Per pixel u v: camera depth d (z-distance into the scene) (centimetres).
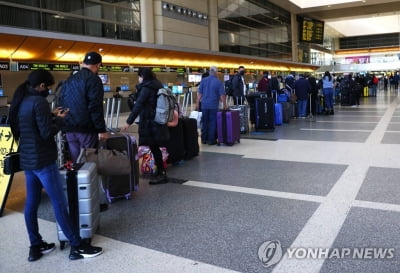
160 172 531
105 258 310
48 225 392
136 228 371
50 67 1571
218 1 2652
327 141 820
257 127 1037
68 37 1519
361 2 3500
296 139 870
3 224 400
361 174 530
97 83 392
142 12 2014
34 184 312
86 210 324
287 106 1194
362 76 2620
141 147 584
